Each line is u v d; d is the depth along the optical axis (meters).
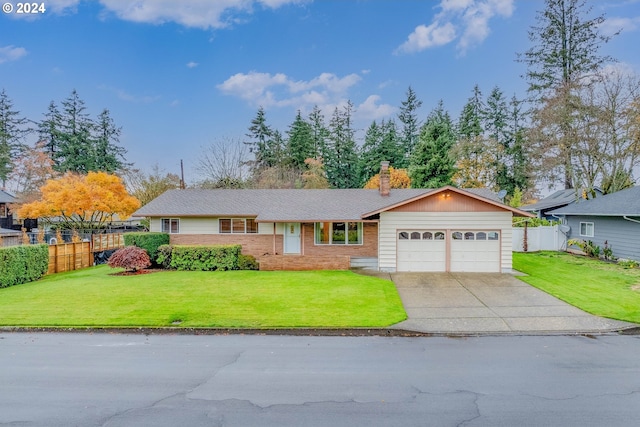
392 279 15.05
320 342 8.09
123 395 5.57
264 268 17.56
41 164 32.50
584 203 23.03
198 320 9.47
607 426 4.62
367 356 7.20
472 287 13.48
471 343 7.96
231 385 5.90
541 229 23.47
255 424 4.73
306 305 10.91
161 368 6.61
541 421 4.75
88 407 5.21
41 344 7.94
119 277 15.45
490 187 38.81
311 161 40.66
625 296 11.69
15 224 29.02
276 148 46.62
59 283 14.23
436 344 7.91
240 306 10.79
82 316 9.76
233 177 38.22
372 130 47.84
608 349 7.48
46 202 23.75
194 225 20.50
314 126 47.25
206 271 17.14
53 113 43.94
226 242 20.44
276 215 19.09
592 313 9.95
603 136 24.83
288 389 5.75
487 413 4.96
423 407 5.14
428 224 16.88
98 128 47.38
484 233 16.69
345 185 45.62
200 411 5.08
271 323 9.24
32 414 5.03
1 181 37.50
